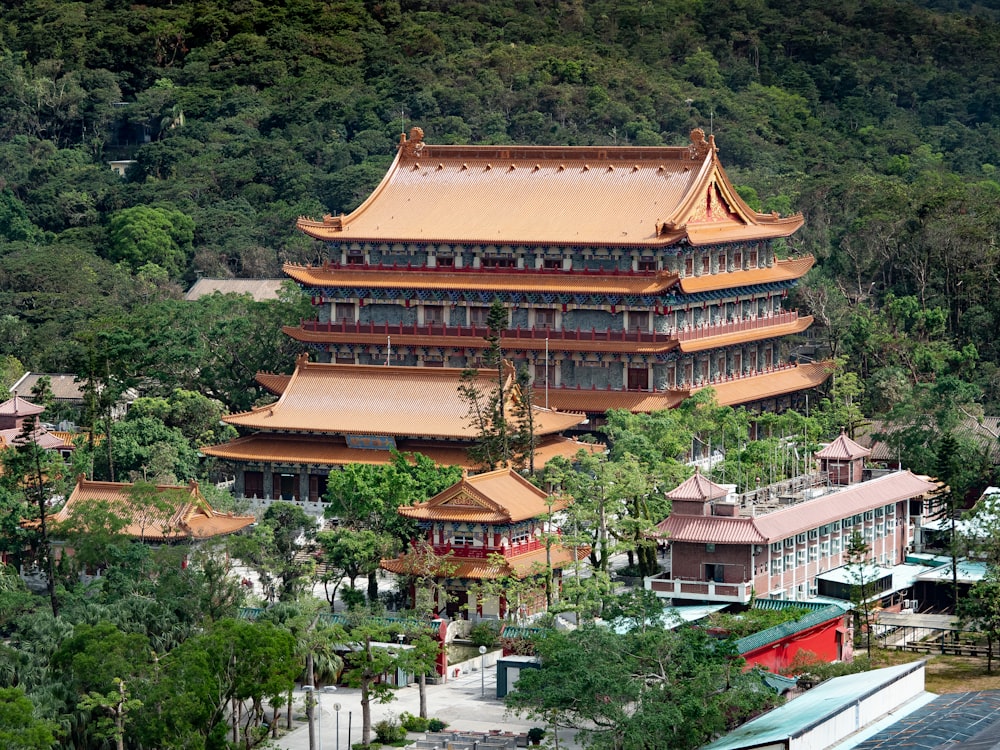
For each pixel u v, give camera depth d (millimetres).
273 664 198250
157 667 199375
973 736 179875
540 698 188625
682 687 185875
